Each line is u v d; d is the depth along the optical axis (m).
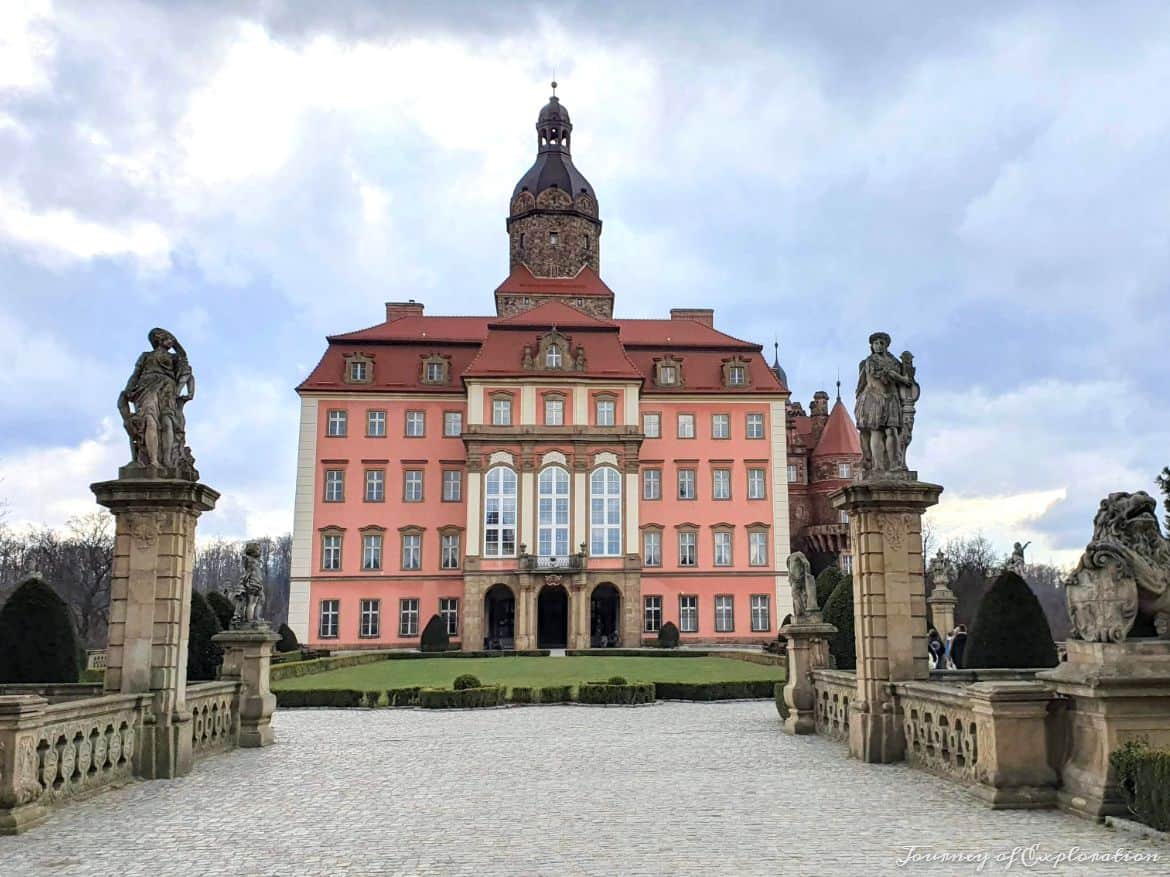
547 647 67.94
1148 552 11.00
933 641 31.02
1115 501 11.38
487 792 13.53
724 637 65.56
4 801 10.90
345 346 68.25
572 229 78.50
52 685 18.09
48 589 20.86
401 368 67.75
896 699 15.91
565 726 23.22
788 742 19.20
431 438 66.69
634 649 57.81
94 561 73.31
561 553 62.66
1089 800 10.82
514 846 10.09
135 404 15.86
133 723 14.71
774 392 68.25
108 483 15.32
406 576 65.00
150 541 15.38
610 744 19.27
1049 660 20.61
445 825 11.20
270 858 9.63
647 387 68.19
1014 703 11.68
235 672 19.41
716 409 68.38
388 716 26.66
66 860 9.59
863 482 16.34
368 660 50.59
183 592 15.64
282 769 15.98
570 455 63.66
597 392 65.12
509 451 63.50
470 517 62.75
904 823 10.87
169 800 12.94
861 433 16.89
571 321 67.25
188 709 16.61
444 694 28.69
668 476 67.38
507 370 64.75
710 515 67.00
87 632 71.31
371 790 13.77
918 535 16.36
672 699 31.75
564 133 80.69
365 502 65.62
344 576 64.75
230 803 12.71
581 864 9.27
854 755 16.47
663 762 16.45
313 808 12.34
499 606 70.12
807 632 21.11
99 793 13.44
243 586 19.92
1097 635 10.99
